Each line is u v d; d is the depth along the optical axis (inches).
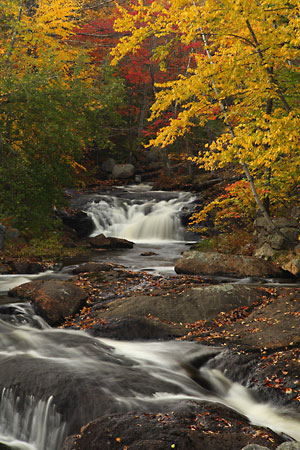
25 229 663.1
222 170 917.2
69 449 165.3
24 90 637.3
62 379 217.9
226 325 320.5
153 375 240.4
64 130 650.2
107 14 1336.1
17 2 727.7
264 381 243.8
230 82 381.4
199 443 162.6
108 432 168.6
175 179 1090.1
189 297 357.1
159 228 847.1
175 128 394.6
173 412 192.2
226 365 262.1
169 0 410.9
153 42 1051.3
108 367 238.2
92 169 1244.5
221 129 1013.2
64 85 716.7
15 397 212.8
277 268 464.1
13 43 707.4
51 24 804.6
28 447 200.7
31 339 281.6
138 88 1392.7
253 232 601.9
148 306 345.4
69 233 770.2
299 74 402.3
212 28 392.5
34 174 652.1
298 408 222.7
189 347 284.2
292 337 285.1
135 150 1396.4
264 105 456.1
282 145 342.3
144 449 156.9
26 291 388.5
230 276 465.4
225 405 211.9
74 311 349.7
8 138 666.2
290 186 507.2
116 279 447.8
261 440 166.9
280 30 344.2
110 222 876.0
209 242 645.3
